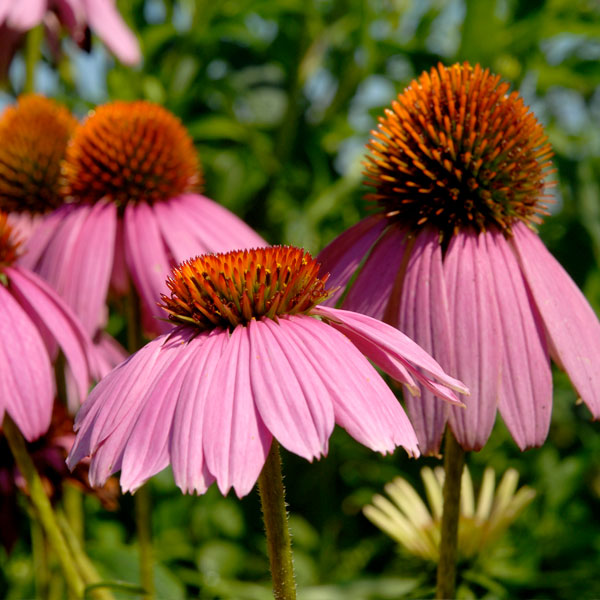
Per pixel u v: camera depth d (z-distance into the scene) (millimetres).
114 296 607
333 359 452
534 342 495
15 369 505
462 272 501
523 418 488
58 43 737
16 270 534
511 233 509
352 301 511
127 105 597
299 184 803
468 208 506
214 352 455
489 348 493
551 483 676
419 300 500
